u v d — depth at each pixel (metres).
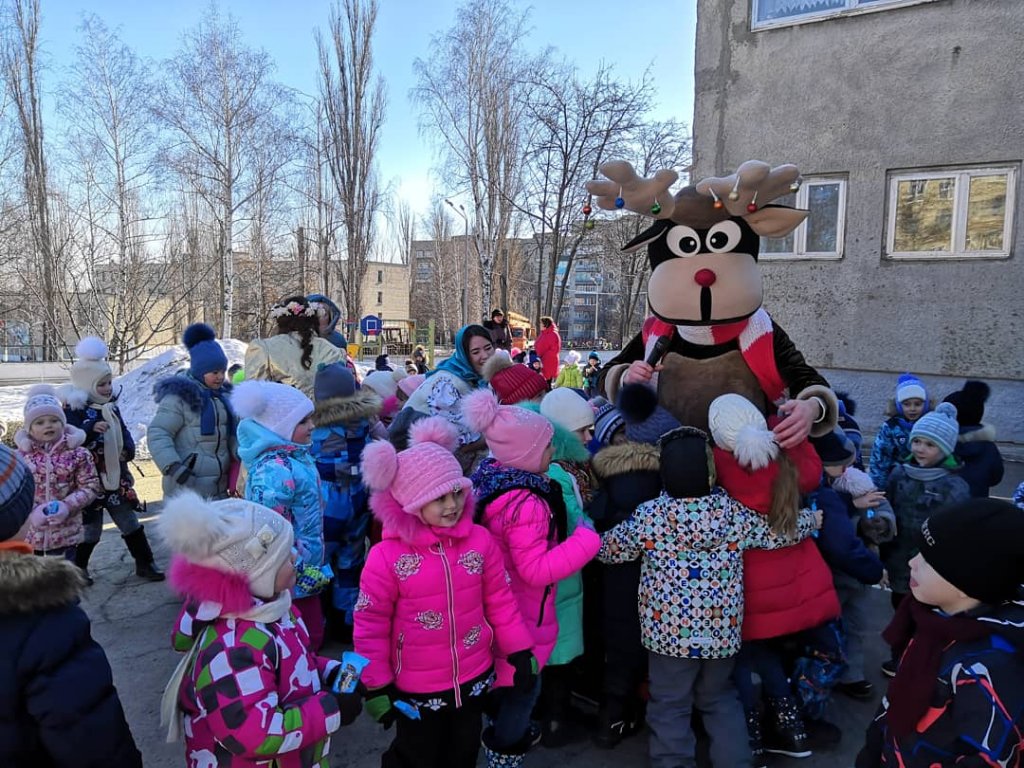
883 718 1.93
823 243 7.79
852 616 3.41
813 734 3.02
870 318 7.54
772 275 8.05
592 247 32.50
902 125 7.25
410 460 2.26
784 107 7.83
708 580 2.60
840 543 2.98
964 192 7.01
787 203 7.91
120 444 4.86
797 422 2.73
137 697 3.44
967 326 7.06
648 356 3.28
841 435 3.33
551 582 2.49
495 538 2.57
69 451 4.20
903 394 4.38
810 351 7.90
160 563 5.23
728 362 3.20
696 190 3.05
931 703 1.70
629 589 2.86
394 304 64.31
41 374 23.53
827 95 7.59
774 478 2.67
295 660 1.94
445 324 47.66
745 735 2.70
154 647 3.95
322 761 2.07
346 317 32.94
